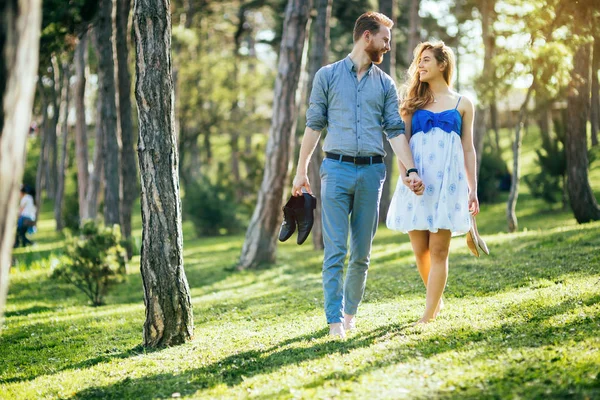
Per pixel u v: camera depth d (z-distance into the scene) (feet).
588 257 24.09
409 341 13.57
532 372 10.55
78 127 74.95
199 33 102.01
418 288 23.76
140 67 16.97
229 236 82.53
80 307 32.48
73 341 21.53
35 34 7.33
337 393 10.48
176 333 17.78
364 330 15.75
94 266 32.86
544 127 104.12
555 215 64.34
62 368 16.81
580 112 45.83
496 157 87.25
